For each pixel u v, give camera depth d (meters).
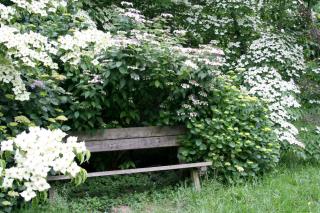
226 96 4.59
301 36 6.74
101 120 4.18
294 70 6.01
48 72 3.88
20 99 3.31
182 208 3.75
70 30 4.14
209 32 7.01
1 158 2.49
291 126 4.87
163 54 4.29
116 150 4.41
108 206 3.86
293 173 4.53
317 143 4.98
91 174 3.88
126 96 4.31
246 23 6.98
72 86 4.16
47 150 2.36
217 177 4.31
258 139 4.43
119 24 5.41
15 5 3.39
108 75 4.05
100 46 3.42
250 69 5.92
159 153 5.00
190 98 4.36
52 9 3.82
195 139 4.34
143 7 7.14
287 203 3.71
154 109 4.53
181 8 7.27
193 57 4.43
